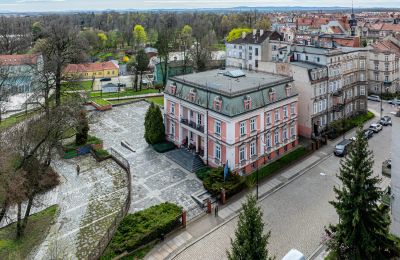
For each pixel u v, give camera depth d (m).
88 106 93.62
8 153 43.81
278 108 60.78
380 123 79.38
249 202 26.89
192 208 47.84
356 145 33.09
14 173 41.84
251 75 67.88
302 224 43.88
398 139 34.56
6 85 95.44
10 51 147.75
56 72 69.75
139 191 52.09
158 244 41.09
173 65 120.44
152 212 44.34
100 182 55.84
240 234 26.78
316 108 70.94
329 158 62.66
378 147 66.94
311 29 184.88
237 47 118.19
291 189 52.34
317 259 37.81
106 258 38.22
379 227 33.25
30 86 95.62
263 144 58.69
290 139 65.12
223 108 53.69
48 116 51.53
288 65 71.56
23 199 44.34
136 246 39.72
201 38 159.75
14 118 81.06
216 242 41.31
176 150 63.91
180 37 159.12
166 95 66.00
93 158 64.56
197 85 59.25
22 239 43.00
